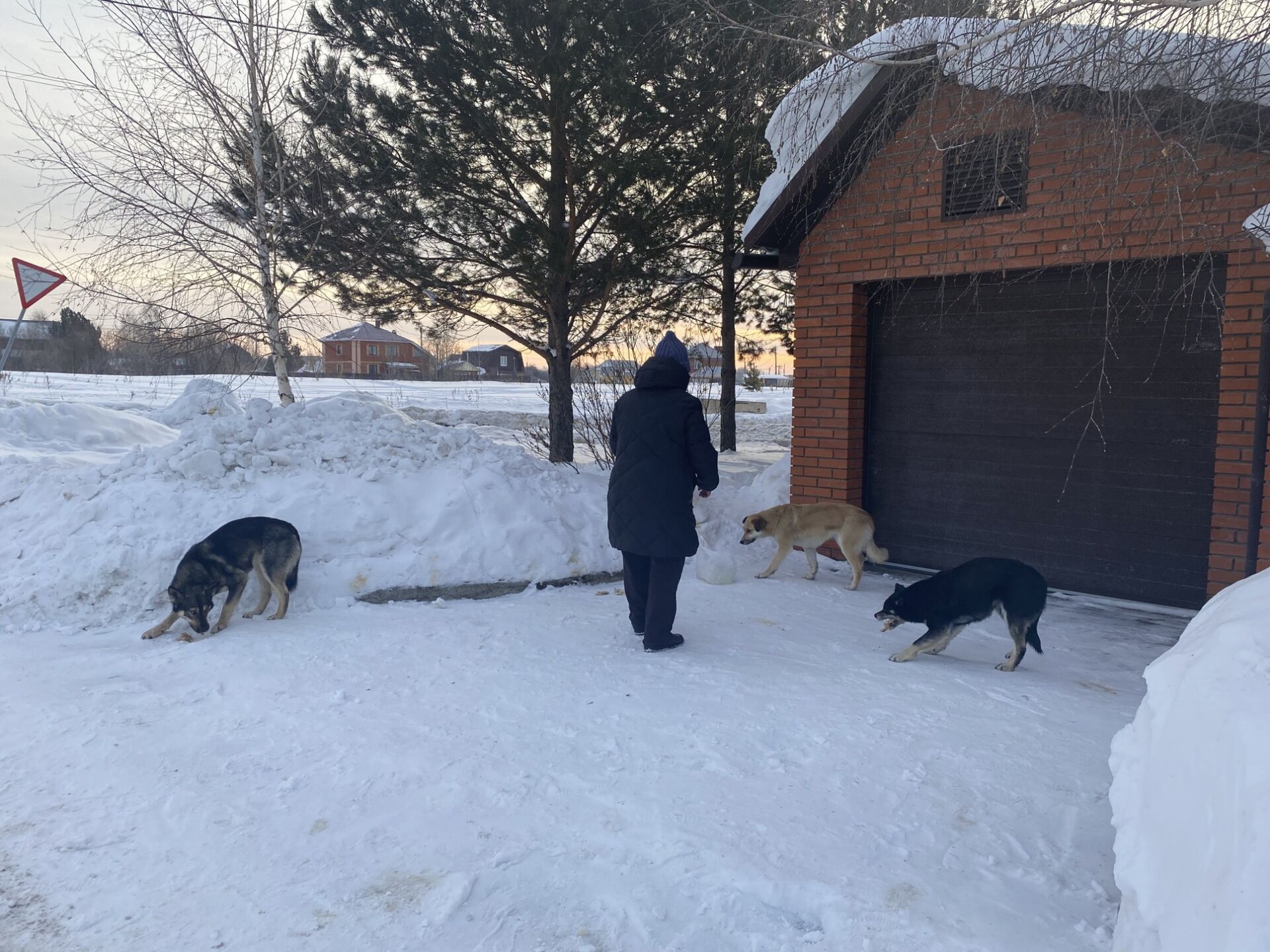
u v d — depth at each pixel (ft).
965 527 25.46
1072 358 23.11
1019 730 13.74
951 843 10.43
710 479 17.58
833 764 12.44
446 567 22.26
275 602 20.62
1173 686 7.71
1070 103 15.58
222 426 23.73
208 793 11.69
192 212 28.94
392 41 31.12
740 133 30.32
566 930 8.94
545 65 29.99
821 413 27.32
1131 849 7.23
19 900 9.39
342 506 22.56
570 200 33.50
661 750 12.89
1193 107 14.14
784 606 21.75
